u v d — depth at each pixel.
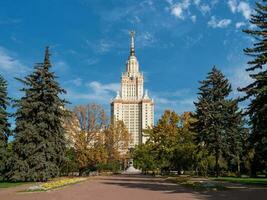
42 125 43.88
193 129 61.00
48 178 43.28
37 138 43.28
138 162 112.12
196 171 75.19
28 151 42.34
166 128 67.50
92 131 70.19
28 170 42.00
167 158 70.31
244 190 30.11
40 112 44.22
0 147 45.88
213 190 30.98
